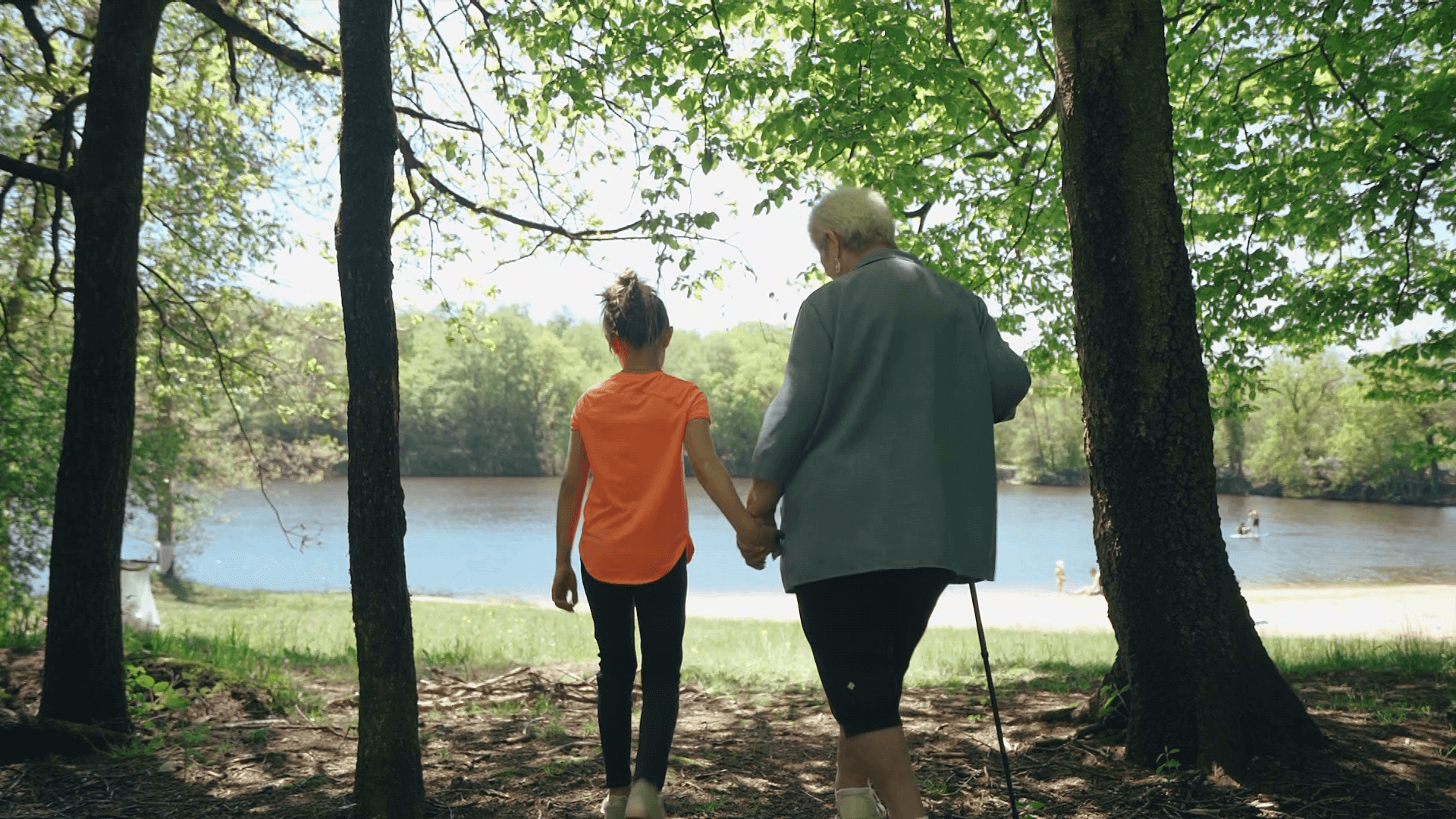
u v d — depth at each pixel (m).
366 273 2.96
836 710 1.98
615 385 2.66
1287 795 2.94
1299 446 77.75
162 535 22.55
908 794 1.90
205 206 9.62
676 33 6.89
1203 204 9.76
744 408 95.31
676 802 3.11
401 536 2.98
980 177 9.44
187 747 4.01
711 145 6.84
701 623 13.94
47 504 9.75
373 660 2.91
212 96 8.91
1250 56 8.76
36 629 8.27
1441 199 8.91
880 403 2.02
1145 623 3.38
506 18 6.77
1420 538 48.53
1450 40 7.57
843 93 7.02
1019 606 23.88
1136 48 3.47
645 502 2.57
